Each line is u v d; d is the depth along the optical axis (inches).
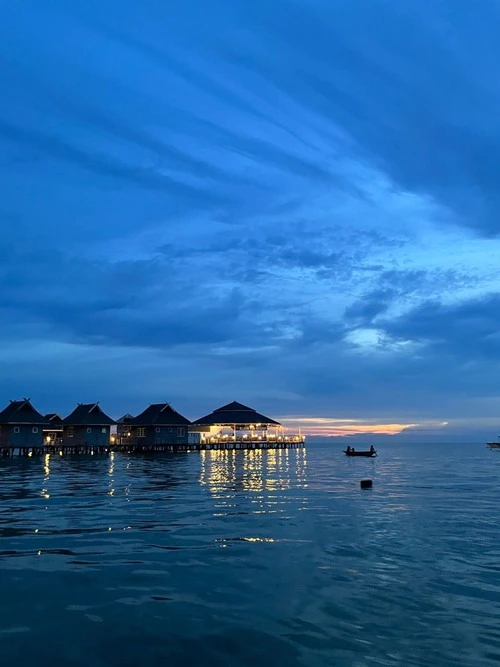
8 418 2628.0
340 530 695.7
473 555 559.2
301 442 4441.4
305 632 357.7
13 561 529.3
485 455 3900.1
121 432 3496.6
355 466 2298.2
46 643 342.0
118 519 775.7
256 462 2536.9
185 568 506.3
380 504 964.0
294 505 942.4
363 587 448.8
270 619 379.9
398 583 460.4
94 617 383.9
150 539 634.2
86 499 1015.6
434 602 413.1
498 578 474.6
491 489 1263.5
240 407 3841.0
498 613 391.2
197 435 3526.1
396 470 2027.6
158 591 439.2
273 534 667.4
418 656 323.6
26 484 1328.7
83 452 3019.2
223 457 3011.8
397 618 381.4
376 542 621.3
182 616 385.4
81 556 550.3
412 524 743.1
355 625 369.1
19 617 383.9
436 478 1626.5
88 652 330.0
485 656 323.9
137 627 366.9
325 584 457.1
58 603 411.5
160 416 3262.8
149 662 317.4
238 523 745.6
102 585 454.3
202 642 343.6
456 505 956.0
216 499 1026.1
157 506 917.2
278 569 503.8
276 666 311.9
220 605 407.2
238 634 354.9
